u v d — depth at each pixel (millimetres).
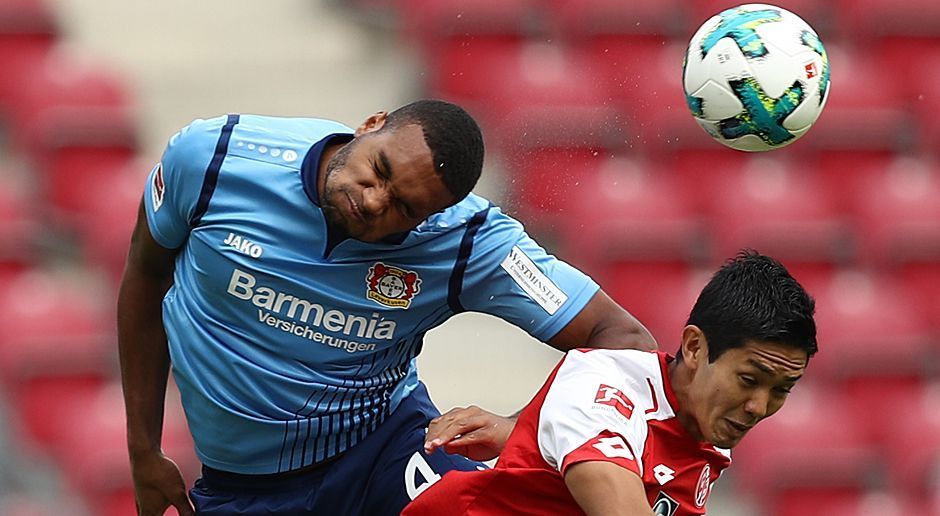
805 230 34594
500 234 13422
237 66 39156
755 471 30391
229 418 13531
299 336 13180
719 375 11258
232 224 12961
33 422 30234
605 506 10930
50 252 33750
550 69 37062
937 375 33594
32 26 37438
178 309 13539
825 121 36969
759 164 35938
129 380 14672
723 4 38750
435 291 13336
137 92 37656
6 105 36531
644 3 38250
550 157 35375
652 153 35875
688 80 13906
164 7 41500
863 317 32781
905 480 31047
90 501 28844
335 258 12938
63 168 35031
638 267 33531
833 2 39781
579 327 13664
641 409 11727
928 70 38531
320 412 13625
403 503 14125
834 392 32000
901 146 37562
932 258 35188
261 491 14156
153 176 13516
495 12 37750
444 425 13617
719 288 11367
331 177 12438
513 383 29781
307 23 40875
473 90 37062
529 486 12039
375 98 37844
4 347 30594
